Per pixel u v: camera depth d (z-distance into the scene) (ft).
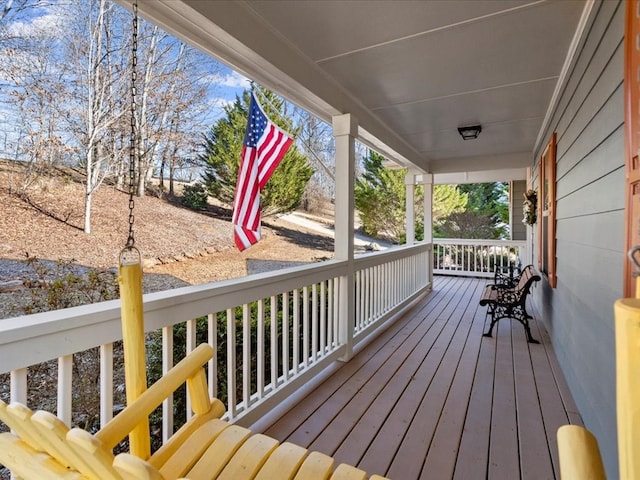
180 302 5.32
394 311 14.99
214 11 6.00
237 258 26.99
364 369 9.96
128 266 4.16
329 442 6.57
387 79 9.74
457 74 9.46
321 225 39.47
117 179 20.74
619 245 5.28
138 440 4.07
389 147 14.97
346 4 6.51
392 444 6.50
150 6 5.53
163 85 22.65
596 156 6.48
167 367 5.17
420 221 47.19
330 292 9.98
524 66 8.99
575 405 7.90
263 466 3.90
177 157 24.11
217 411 4.76
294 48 8.04
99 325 4.23
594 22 6.57
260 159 8.93
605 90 5.92
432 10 6.69
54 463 2.89
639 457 1.73
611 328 5.62
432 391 8.60
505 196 49.88
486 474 5.72
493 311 13.33
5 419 2.82
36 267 14.19
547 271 12.60
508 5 6.56
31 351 3.59
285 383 7.86
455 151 19.20
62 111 17.47
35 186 16.71
